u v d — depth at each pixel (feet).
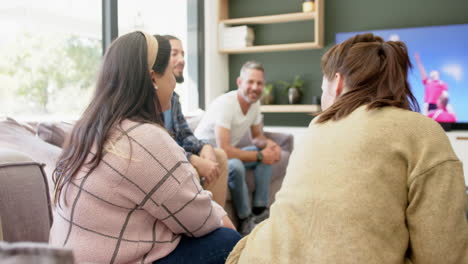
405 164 2.80
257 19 14.37
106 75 3.41
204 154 7.20
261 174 9.03
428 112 13.15
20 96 9.39
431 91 13.08
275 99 15.29
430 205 2.66
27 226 3.90
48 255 1.30
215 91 14.93
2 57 9.01
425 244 2.69
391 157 2.79
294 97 14.30
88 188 3.11
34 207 3.98
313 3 13.91
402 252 2.79
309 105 13.66
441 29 12.87
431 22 13.42
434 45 12.98
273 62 15.29
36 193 4.01
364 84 3.21
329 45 14.56
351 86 3.26
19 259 1.30
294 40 14.92
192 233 3.57
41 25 9.85
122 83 3.34
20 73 9.39
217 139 8.80
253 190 9.17
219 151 7.51
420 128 2.80
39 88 9.77
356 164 2.84
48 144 5.23
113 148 3.10
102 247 3.11
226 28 14.82
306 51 14.84
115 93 3.34
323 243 2.81
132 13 11.68
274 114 15.48
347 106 3.12
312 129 3.26
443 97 12.97
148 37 3.54
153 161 3.13
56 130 5.50
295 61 14.99
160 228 3.44
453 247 2.62
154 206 3.20
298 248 2.90
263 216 8.80
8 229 3.70
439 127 2.82
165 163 3.18
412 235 2.77
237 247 3.40
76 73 10.62
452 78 12.85
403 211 2.81
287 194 3.12
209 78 14.53
